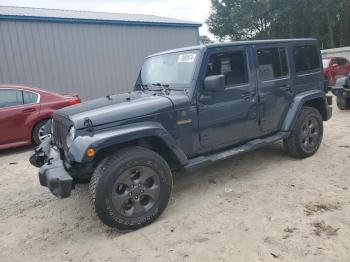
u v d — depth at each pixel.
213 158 4.18
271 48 4.90
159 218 3.77
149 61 4.95
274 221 3.52
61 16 11.58
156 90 4.41
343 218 3.48
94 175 3.38
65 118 3.73
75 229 3.72
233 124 4.46
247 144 4.71
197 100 4.04
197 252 3.10
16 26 10.66
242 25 38.75
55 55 11.44
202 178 4.89
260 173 4.93
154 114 3.73
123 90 13.16
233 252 3.05
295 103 5.16
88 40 12.09
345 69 16.17
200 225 3.57
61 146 3.96
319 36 37.25
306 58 5.48
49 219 4.02
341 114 9.30
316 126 5.45
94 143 3.23
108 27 12.51
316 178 4.59
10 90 7.07
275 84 4.91
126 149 3.53
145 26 13.44
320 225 3.37
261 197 4.12
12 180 5.53
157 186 3.64
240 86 4.46
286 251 3.00
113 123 3.50
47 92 7.47
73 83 11.91
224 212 3.81
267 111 4.85
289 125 5.05
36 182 5.35
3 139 6.94
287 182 4.53
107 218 3.37
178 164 3.92
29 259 3.23
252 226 3.46
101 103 4.05
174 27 14.28
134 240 3.39
